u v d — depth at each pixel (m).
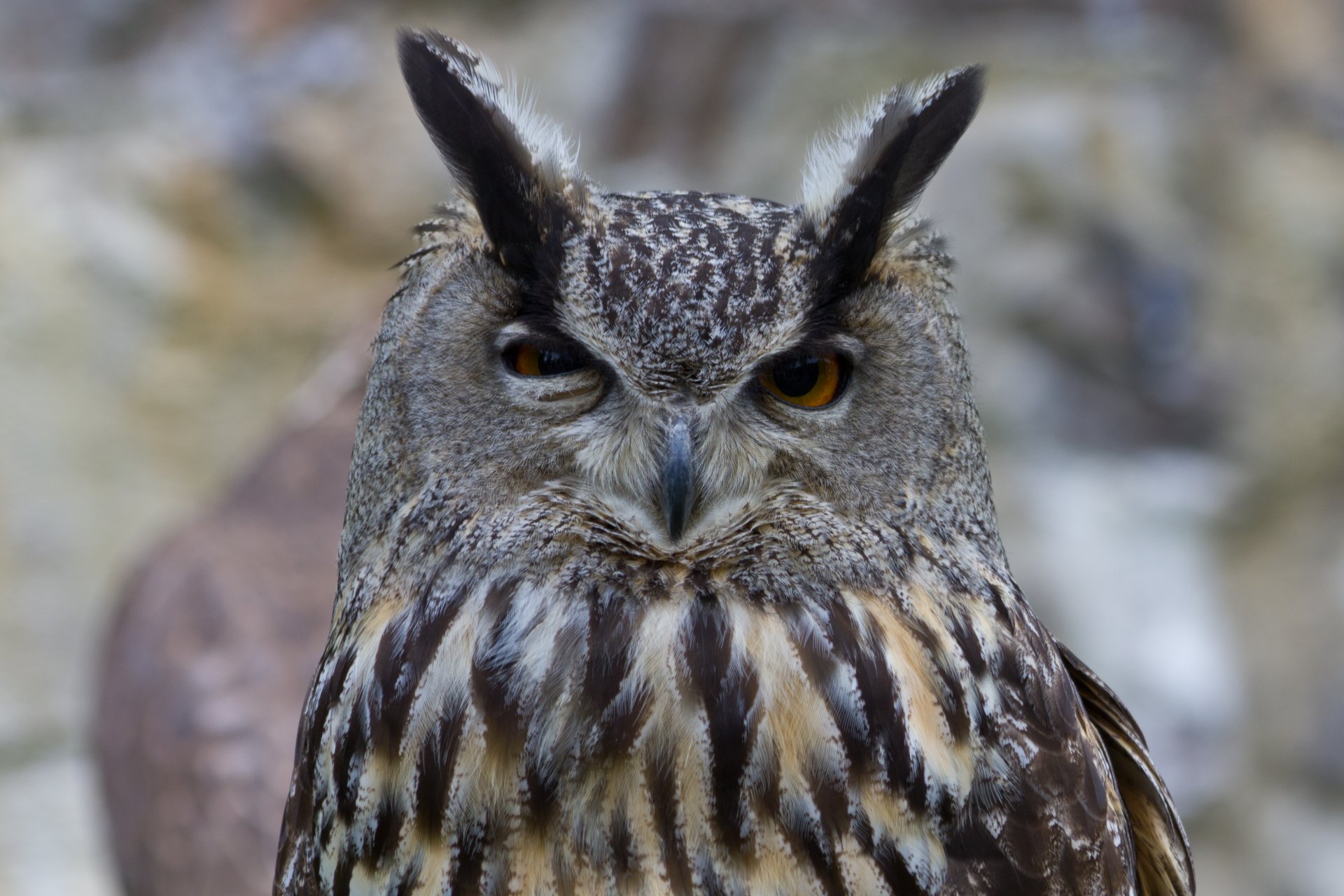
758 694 6.67
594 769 6.58
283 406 19.12
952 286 7.52
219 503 13.79
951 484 7.25
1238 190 19.09
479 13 19.45
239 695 11.24
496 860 6.60
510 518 7.02
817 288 6.88
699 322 6.76
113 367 19.25
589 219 6.96
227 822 10.49
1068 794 6.84
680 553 6.96
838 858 6.54
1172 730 18.66
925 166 7.43
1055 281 18.72
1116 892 6.96
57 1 19.97
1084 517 18.70
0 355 18.98
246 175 19.25
